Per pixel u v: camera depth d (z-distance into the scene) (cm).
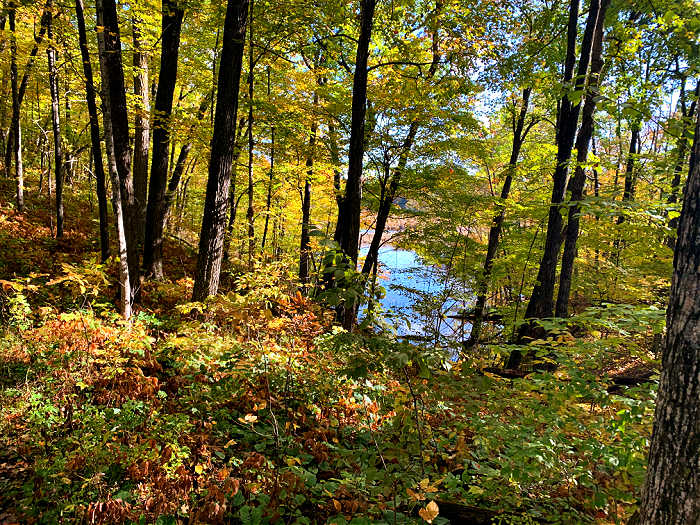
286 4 813
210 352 474
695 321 166
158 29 926
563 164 711
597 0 752
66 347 446
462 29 922
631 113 470
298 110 1033
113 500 275
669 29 715
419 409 417
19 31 975
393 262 2081
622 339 385
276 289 538
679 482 167
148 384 414
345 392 473
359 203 844
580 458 348
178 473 305
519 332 922
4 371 445
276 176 1245
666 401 175
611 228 775
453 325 1188
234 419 419
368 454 384
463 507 317
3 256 859
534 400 370
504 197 1274
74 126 1457
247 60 996
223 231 643
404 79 984
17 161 1195
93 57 960
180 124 860
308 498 326
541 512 307
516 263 1288
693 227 170
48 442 347
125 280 574
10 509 289
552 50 1123
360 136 830
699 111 174
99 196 802
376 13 1098
